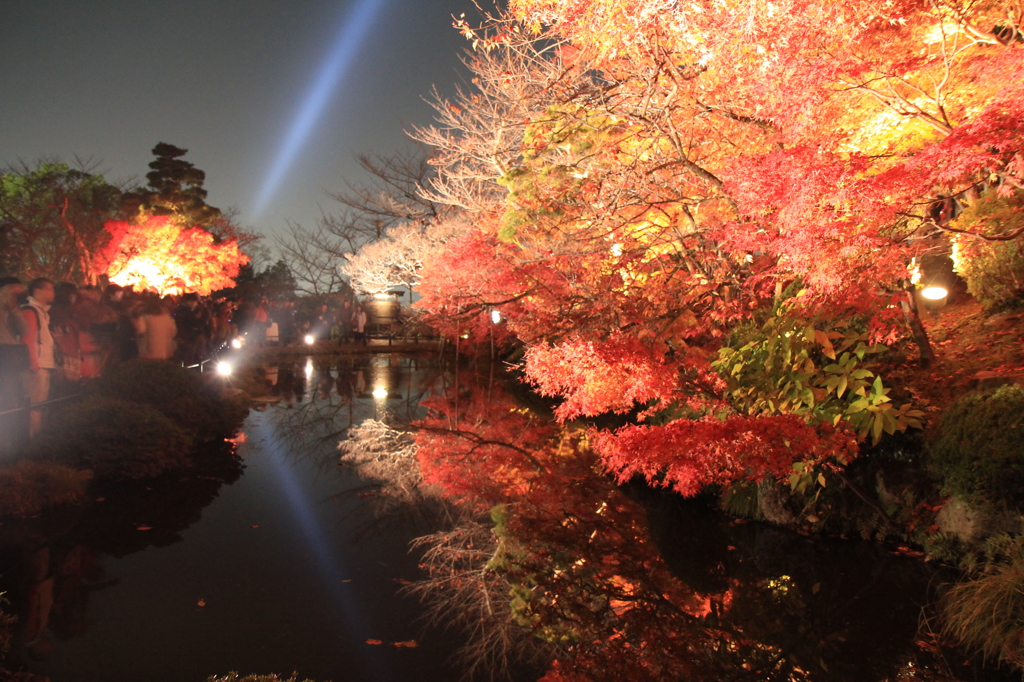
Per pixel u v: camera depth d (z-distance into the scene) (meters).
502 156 11.44
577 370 6.07
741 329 6.98
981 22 4.72
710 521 6.29
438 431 11.13
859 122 5.14
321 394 15.86
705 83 6.13
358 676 3.53
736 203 6.18
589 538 5.87
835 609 4.33
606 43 5.13
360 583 4.82
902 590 4.56
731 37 4.61
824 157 4.11
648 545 5.67
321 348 28.86
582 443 10.02
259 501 6.84
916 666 3.60
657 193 7.01
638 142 7.67
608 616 4.37
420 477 8.05
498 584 4.85
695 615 4.34
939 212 7.13
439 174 14.44
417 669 3.63
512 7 5.05
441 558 5.37
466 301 12.34
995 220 6.77
